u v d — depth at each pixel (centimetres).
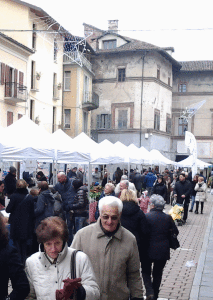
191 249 1024
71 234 953
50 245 270
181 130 4959
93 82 4372
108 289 345
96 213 924
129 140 4206
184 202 1457
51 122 3447
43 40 3206
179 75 4994
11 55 2683
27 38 2903
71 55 3694
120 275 349
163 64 4438
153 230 543
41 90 3209
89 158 1283
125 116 4238
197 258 920
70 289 252
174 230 554
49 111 3400
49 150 1119
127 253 353
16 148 1041
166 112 4588
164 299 608
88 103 3716
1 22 2903
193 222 1528
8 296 268
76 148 1247
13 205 739
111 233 355
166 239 547
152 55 4175
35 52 3064
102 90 4341
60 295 251
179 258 917
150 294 507
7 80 2636
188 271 798
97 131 4328
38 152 1088
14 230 736
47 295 268
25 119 1155
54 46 3459
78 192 921
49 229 270
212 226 1416
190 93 4944
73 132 3684
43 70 3225
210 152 4831
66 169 2450
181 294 640
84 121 3922
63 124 3706
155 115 4262
